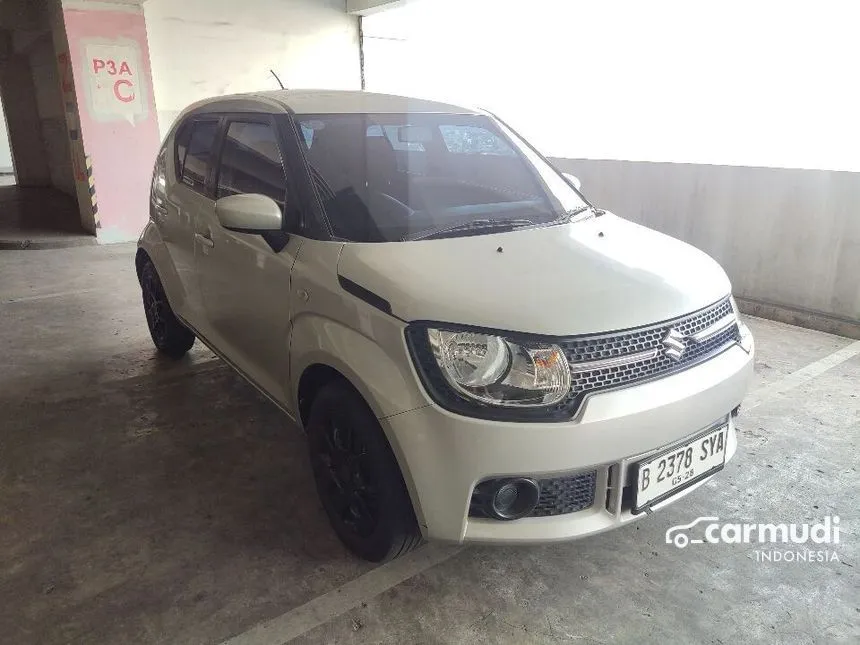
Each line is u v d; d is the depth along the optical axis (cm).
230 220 215
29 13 941
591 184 600
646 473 183
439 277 186
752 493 254
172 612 193
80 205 830
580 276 193
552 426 167
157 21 841
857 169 433
